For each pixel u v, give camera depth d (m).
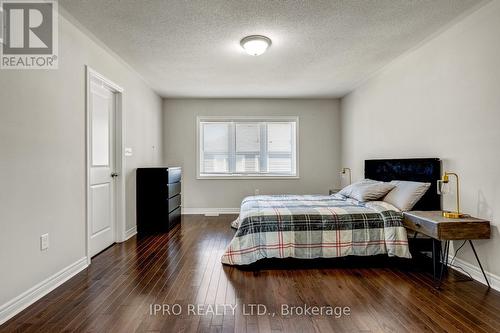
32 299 1.94
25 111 1.92
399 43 2.88
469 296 2.01
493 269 2.14
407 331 1.60
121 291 2.10
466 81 2.37
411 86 3.13
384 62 3.46
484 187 2.20
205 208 5.36
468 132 2.35
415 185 2.81
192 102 5.32
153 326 1.66
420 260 2.79
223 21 2.43
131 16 2.33
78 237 2.51
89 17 2.35
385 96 3.68
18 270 1.84
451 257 2.54
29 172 1.95
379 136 3.86
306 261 2.68
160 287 2.17
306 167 5.41
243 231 2.62
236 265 2.62
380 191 3.11
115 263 2.70
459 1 2.13
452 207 2.55
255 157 5.42
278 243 2.58
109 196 3.29
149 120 4.50
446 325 1.66
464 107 2.39
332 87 4.59
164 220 3.93
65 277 2.30
